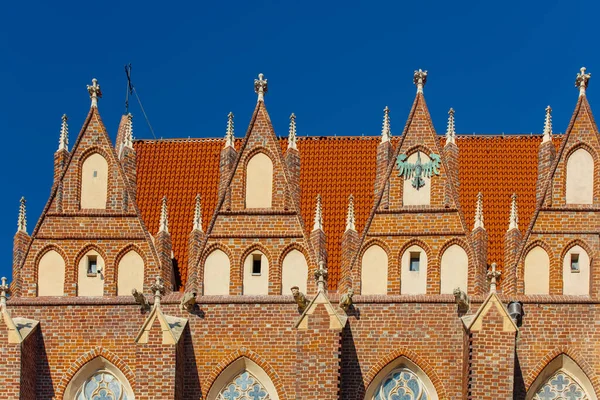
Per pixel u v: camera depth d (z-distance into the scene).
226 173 69.06
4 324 64.62
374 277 67.12
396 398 65.44
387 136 69.88
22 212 69.06
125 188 68.81
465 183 73.56
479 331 63.44
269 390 65.75
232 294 67.06
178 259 70.75
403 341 65.56
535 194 72.50
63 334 66.44
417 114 69.50
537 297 65.69
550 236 67.00
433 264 67.00
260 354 65.88
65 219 68.38
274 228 68.00
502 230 71.00
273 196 68.56
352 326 65.81
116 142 78.75
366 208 72.62
